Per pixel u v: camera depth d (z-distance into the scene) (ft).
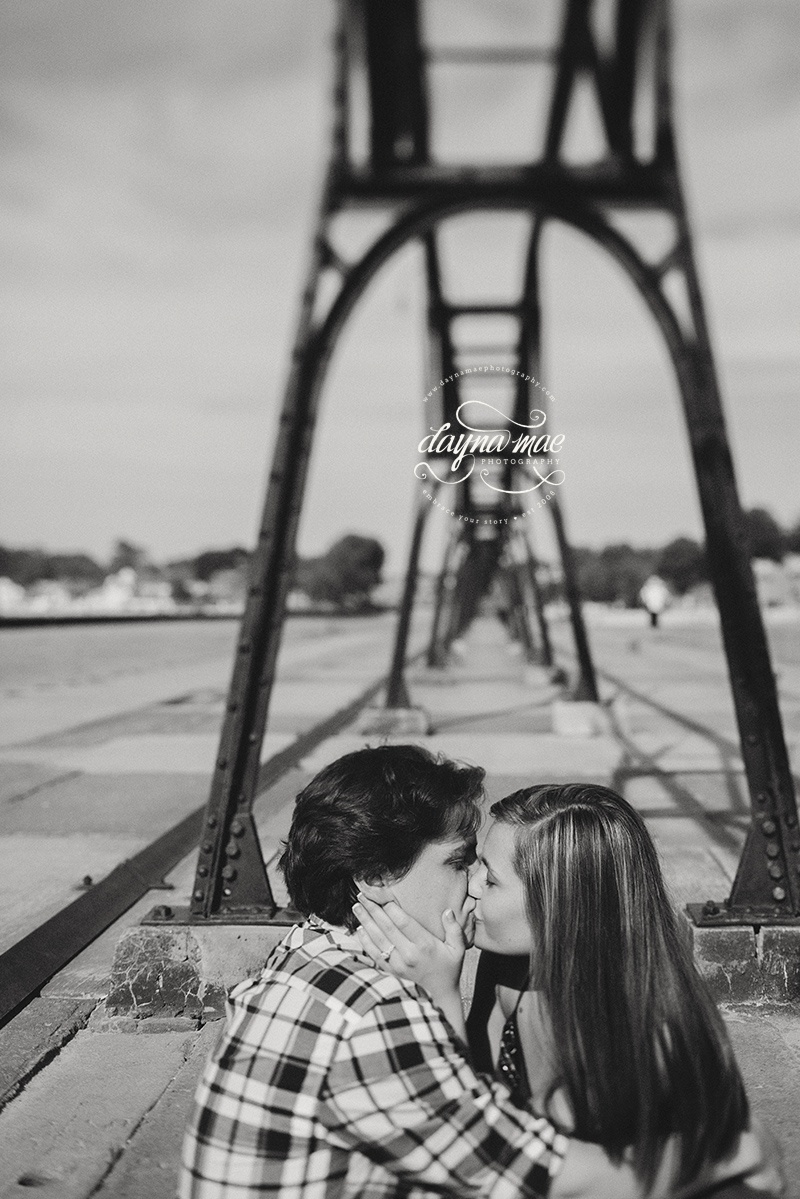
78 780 27.02
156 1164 8.75
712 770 26.30
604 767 26.76
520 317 36.01
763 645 12.60
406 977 5.70
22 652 89.71
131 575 371.35
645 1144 5.19
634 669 66.08
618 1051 5.36
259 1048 5.28
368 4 17.39
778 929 11.72
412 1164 5.03
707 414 13.51
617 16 16.69
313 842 5.89
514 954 6.12
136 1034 11.51
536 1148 5.10
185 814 22.56
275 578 13.53
